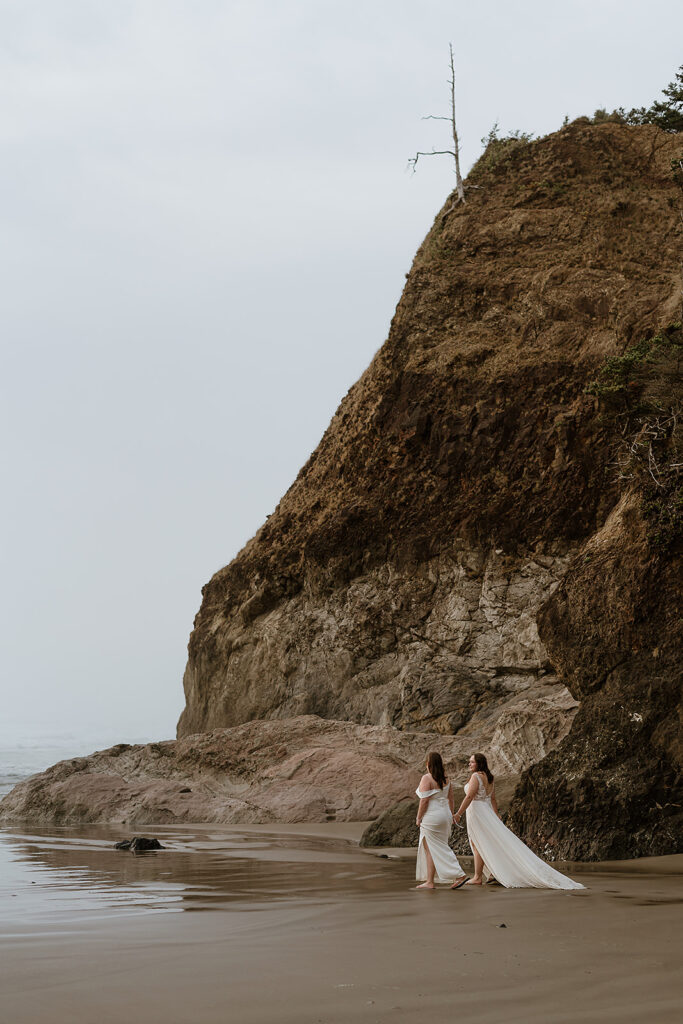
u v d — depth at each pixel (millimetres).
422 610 34906
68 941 6789
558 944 6543
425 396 38844
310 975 5582
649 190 43594
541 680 30828
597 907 8461
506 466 35844
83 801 24000
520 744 20156
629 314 37062
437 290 42000
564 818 14055
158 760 26297
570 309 38656
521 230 42719
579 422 34969
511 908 8461
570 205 43344
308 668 35781
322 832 19688
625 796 13898
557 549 33531
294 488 43562
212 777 25094
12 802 24844
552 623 16859
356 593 36438
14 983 5395
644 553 16328
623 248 41125
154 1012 4734
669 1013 4562
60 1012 4734
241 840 18047
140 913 8312
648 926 7324
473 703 30906
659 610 15875
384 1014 4656
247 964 5918
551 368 36875
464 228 43781
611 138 45938
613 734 14703
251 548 42188
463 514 35531
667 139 45531
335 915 8125
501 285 40750
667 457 18188
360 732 26172
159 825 22391
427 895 9703
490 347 39031
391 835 16578
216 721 38688
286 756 25141
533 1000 4891
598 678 16016
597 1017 4508
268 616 38438
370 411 41438
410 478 37844
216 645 40406
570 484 34188
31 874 12086
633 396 21875
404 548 36188
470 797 10922
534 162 45969
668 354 20750
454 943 6629
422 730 30609
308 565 38000
